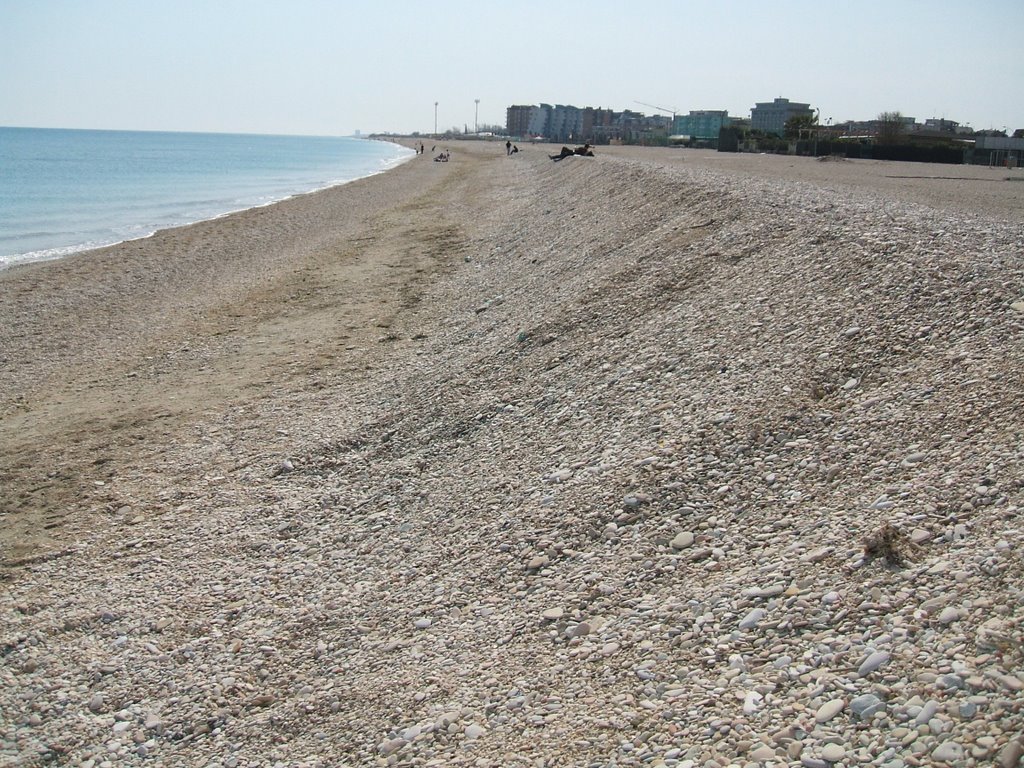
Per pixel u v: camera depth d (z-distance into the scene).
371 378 11.91
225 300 18.03
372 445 9.39
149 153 120.00
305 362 13.07
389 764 4.62
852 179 32.78
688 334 9.23
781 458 6.42
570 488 6.98
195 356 13.87
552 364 10.02
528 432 8.52
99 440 10.34
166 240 27.19
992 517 4.89
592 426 8.08
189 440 10.17
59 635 6.43
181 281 20.34
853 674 4.11
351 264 21.62
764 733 3.95
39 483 9.20
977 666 3.85
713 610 5.04
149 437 10.36
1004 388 6.09
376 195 43.34
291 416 10.68
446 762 4.50
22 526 8.27
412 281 18.78
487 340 11.96
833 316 8.17
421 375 11.32
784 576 5.09
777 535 5.61
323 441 9.59
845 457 6.13
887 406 6.53
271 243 26.31
